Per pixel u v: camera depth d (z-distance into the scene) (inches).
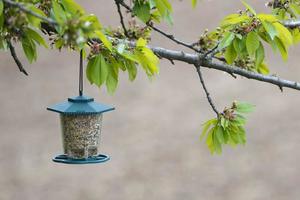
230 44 207.3
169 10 199.5
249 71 231.6
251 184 737.6
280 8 236.2
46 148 809.5
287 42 203.5
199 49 233.9
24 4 158.9
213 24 1101.7
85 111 233.9
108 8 1143.6
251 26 204.4
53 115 904.9
